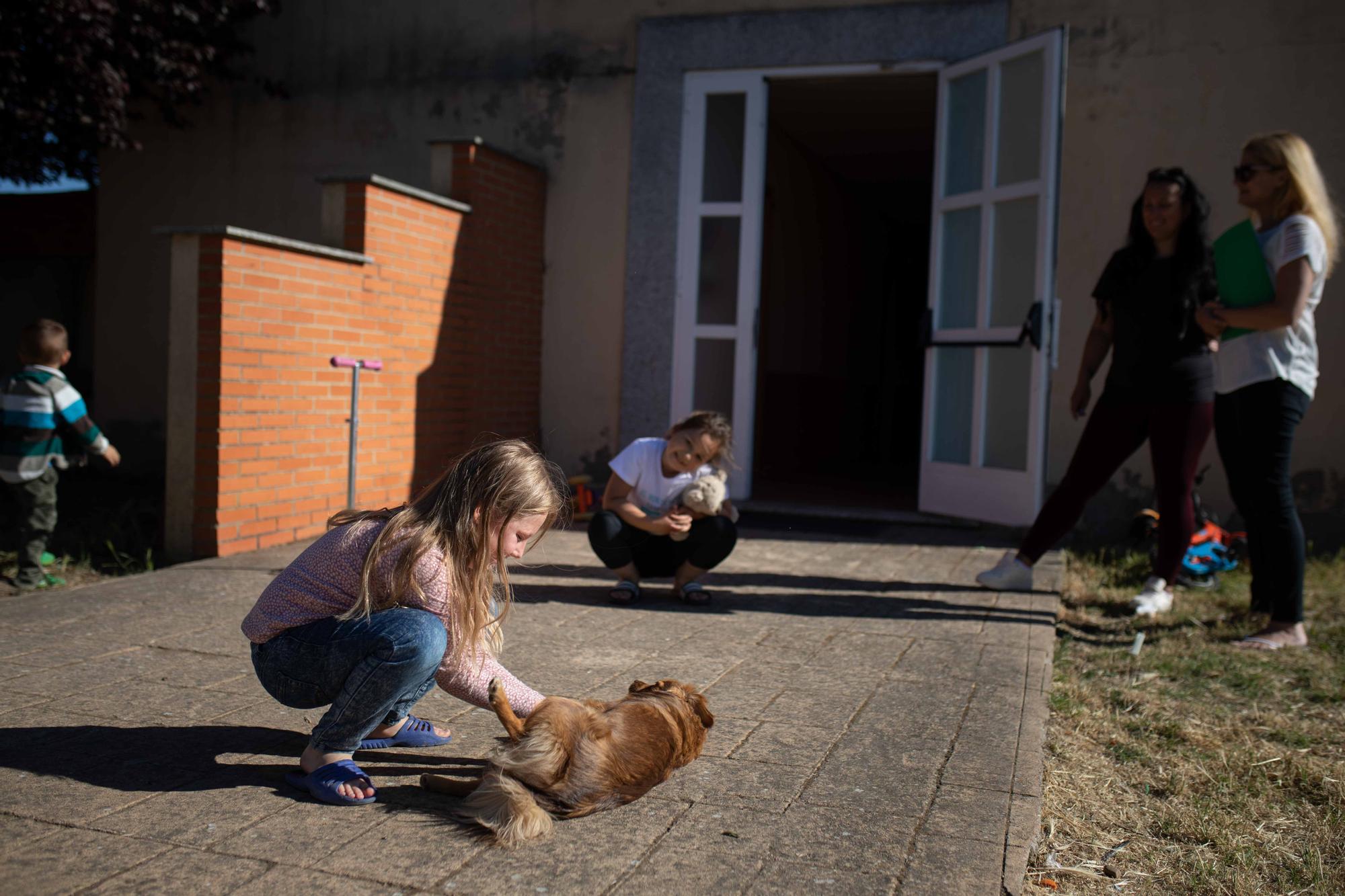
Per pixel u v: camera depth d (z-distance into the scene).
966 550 6.45
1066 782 2.90
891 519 7.57
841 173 13.31
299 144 9.02
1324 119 6.77
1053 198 6.28
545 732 2.31
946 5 7.56
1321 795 2.89
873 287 15.23
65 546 5.99
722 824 2.35
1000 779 2.68
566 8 8.41
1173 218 4.59
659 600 4.80
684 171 8.17
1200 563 5.67
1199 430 4.77
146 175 9.34
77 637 3.80
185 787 2.45
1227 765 3.08
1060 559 6.14
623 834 2.28
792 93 9.52
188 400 5.45
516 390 8.23
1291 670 4.07
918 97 9.54
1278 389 4.36
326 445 6.16
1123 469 7.15
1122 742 3.23
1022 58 6.84
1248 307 4.36
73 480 9.22
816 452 12.80
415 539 2.33
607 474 8.43
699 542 4.58
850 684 3.51
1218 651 4.33
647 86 8.23
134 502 7.66
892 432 16.41
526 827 2.20
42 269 10.15
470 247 7.53
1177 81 7.05
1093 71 7.21
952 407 7.52
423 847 2.17
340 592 2.40
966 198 7.30
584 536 6.62
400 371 6.83
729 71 8.06
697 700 2.71
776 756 2.80
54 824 2.22
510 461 2.39
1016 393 6.94
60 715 2.94
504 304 7.99
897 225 16.39
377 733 2.73
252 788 2.46
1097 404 5.03
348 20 8.89
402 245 6.77
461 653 2.42
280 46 9.05
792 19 7.89
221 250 5.34
